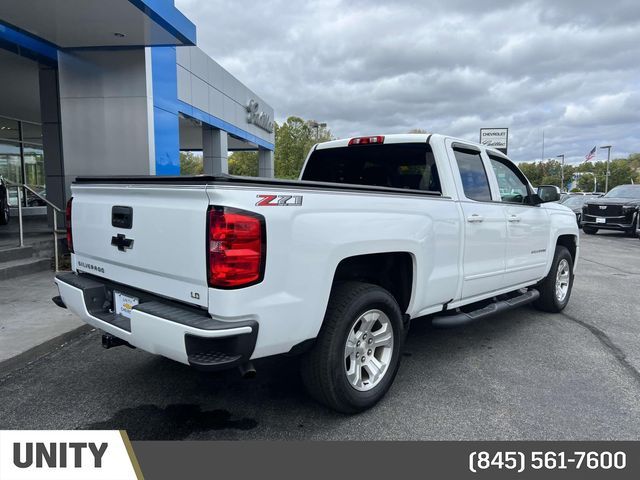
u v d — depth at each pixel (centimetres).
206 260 271
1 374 417
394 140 468
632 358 477
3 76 1230
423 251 388
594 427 340
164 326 279
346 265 368
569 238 677
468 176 470
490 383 412
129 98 988
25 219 1453
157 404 368
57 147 1178
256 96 2625
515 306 528
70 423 339
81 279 386
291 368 441
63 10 786
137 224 320
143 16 812
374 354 372
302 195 297
